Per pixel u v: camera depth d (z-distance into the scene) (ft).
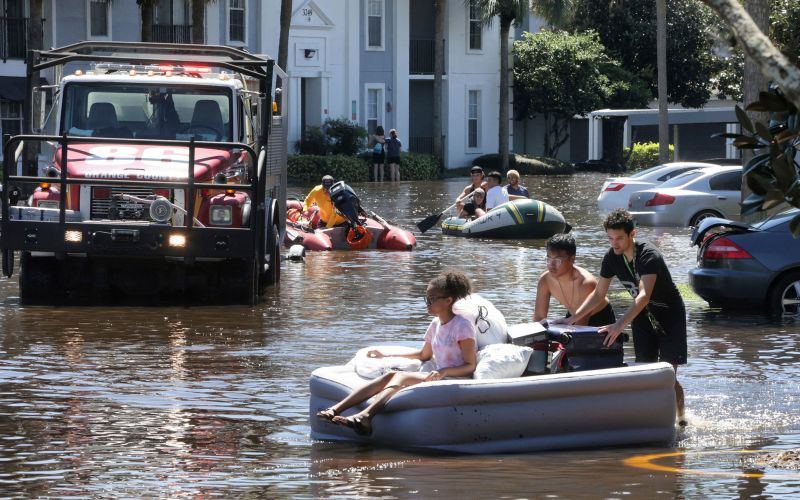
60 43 200.85
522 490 31.50
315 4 233.76
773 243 64.75
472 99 271.90
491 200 118.32
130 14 207.31
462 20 267.18
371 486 32.01
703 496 30.96
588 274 42.88
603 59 279.28
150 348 54.08
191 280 68.49
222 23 219.82
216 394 44.60
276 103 74.59
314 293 74.02
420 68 264.11
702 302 71.36
